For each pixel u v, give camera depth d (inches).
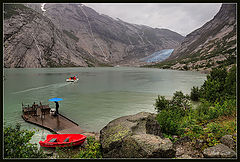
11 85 1688.0
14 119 632.4
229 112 387.5
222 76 674.2
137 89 1392.7
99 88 1472.7
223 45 6983.3
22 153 238.5
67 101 954.1
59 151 346.9
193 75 3129.9
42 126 544.4
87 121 599.2
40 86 1626.5
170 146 234.1
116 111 733.3
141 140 244.4
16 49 6496.1
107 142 274.4
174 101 631.2
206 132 296.2
